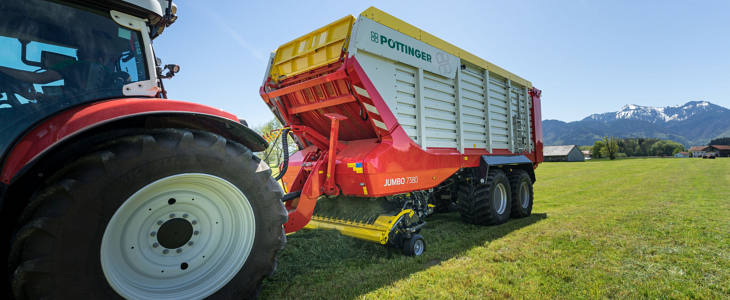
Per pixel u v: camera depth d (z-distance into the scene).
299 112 4.10
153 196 1.82
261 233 2.19
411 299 2.48
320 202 4.27
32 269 1.41
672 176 14.64
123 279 1.72
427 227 4.98
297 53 3.85
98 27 2.08
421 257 3.44
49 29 1.94
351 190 3.55
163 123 2.03
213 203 2.06
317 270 3.11
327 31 3.58
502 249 3.71
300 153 4.51
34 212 1.50
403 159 3.66
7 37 1.84
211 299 1.97
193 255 1.99
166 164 1.78
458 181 5.22
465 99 4.79
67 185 1.50
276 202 2.28
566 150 65.62
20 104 1.77
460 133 4.59
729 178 12.89
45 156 1.65
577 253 3.50
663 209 6.03
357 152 3.67
